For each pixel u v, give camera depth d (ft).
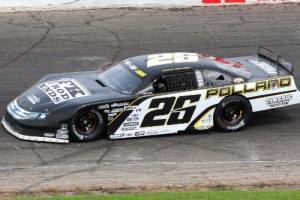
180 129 108.78
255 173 92.94
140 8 180.86
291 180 89.97
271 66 119.24
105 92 107.45
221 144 105.70
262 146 104.99
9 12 176.24
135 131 106.93
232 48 153.28
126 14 176.45
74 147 102.99
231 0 183.42
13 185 87.71
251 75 114.01
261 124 115.75
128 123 106.22
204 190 85.35
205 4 183.21
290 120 118.01
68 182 88.89
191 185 87.30
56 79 116.37
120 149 102.68
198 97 108.68
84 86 110.22
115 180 89.61
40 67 141.90
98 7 181.06
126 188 86.22
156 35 161.17
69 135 104.68
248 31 164.14
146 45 154.92
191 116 108.99
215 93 109.50
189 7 181.88
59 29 164.96
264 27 166.91
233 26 167.63
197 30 164.66
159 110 107.14
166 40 157.99
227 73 111.55
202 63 110.93
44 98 107.04
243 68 115.75
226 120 111.24
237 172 93.25
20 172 92.68
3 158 97.86
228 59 123.34
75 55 149.07
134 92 106.42
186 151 102.32
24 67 141.69
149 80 107.14
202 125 109.91
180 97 107.86
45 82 114.42
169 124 108.37
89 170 93.76
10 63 143.84
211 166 95.86
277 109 124.06
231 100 110.32
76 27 166.40
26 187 86.89
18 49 151.94
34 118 103.76
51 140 104.01
